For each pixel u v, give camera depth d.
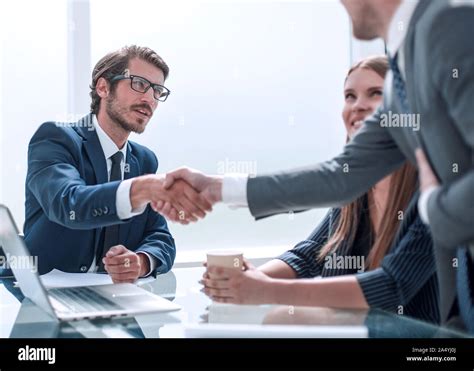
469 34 0.79
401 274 0.90
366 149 1.04
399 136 1.00
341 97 2.26
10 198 1.99
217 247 2.15
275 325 0.78
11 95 1.97
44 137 1.45
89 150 1.50
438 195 0.83
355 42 2.11
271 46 2.20
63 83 2.02
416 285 0.90
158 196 1.20
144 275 1.25
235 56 2.17
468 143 0.82
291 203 1.06
